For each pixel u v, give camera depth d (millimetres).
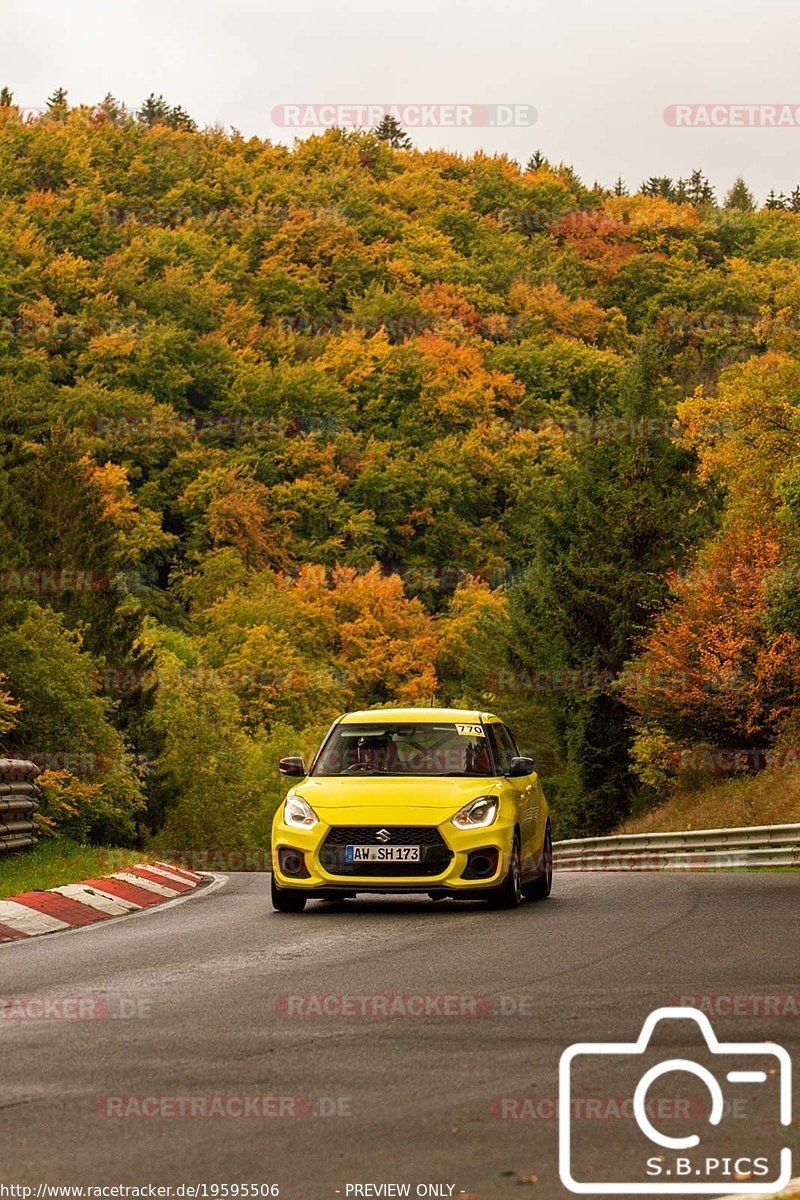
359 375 185750
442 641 151375
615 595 68562
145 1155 6672
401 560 173750
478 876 17484
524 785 19359
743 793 50406
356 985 11766
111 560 75812
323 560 171250
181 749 96875
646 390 74125
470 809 17594
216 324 198125
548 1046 9109
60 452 76625
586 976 12094
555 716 70688
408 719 19297
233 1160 6578
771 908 18016
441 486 173750
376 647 149625
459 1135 6973
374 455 178250
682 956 13312
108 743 58562
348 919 17016
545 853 20141
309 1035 9578
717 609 53906
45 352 177250
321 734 131375
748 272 194250
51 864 22438
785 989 11297
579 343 184375
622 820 67375
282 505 175750
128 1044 9312
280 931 15836
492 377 182125
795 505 41500
